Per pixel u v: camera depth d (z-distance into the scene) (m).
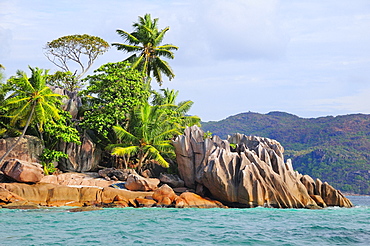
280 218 31.42
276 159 42.44
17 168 37.47
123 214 31.84
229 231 24.23
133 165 49.06
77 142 45.47
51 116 42.97
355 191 148.75
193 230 24.38
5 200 35.12
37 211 32.56
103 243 19.84
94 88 49.50
